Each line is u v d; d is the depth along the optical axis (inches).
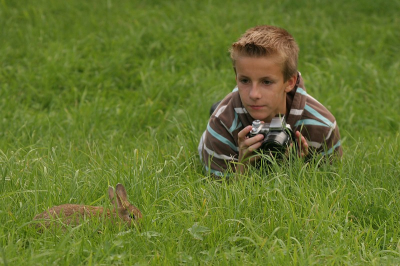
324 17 442.3
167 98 323.0
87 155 221.8
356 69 347.3
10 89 328.8
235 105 204.4
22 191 176.1
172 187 188.7
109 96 329.4
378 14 461.1
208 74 342.3
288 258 146.3
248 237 157.5
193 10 454.3
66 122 280.8
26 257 144.9
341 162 198.1
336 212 174.7
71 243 150.2
